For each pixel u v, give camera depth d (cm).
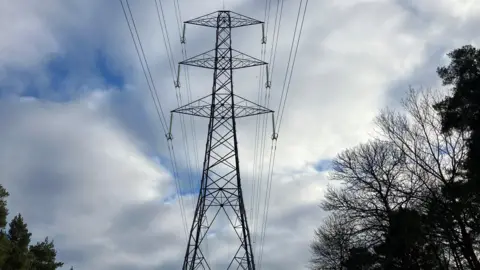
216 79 3428
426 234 2831
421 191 2869
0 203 3819
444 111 2561
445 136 2706
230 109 3375
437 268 3156
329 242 4269
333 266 4512
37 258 4884
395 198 3067
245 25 3516
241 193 3250
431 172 2786
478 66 2402
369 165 3244
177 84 3344
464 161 2498
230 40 3497
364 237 3241
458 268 3000
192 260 3103
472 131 2409
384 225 3095
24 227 4638
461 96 2394
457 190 2517
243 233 3189
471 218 2677
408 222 2781
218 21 3525
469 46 2498
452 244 2697
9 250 4084
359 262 3253
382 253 3075
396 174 3130
